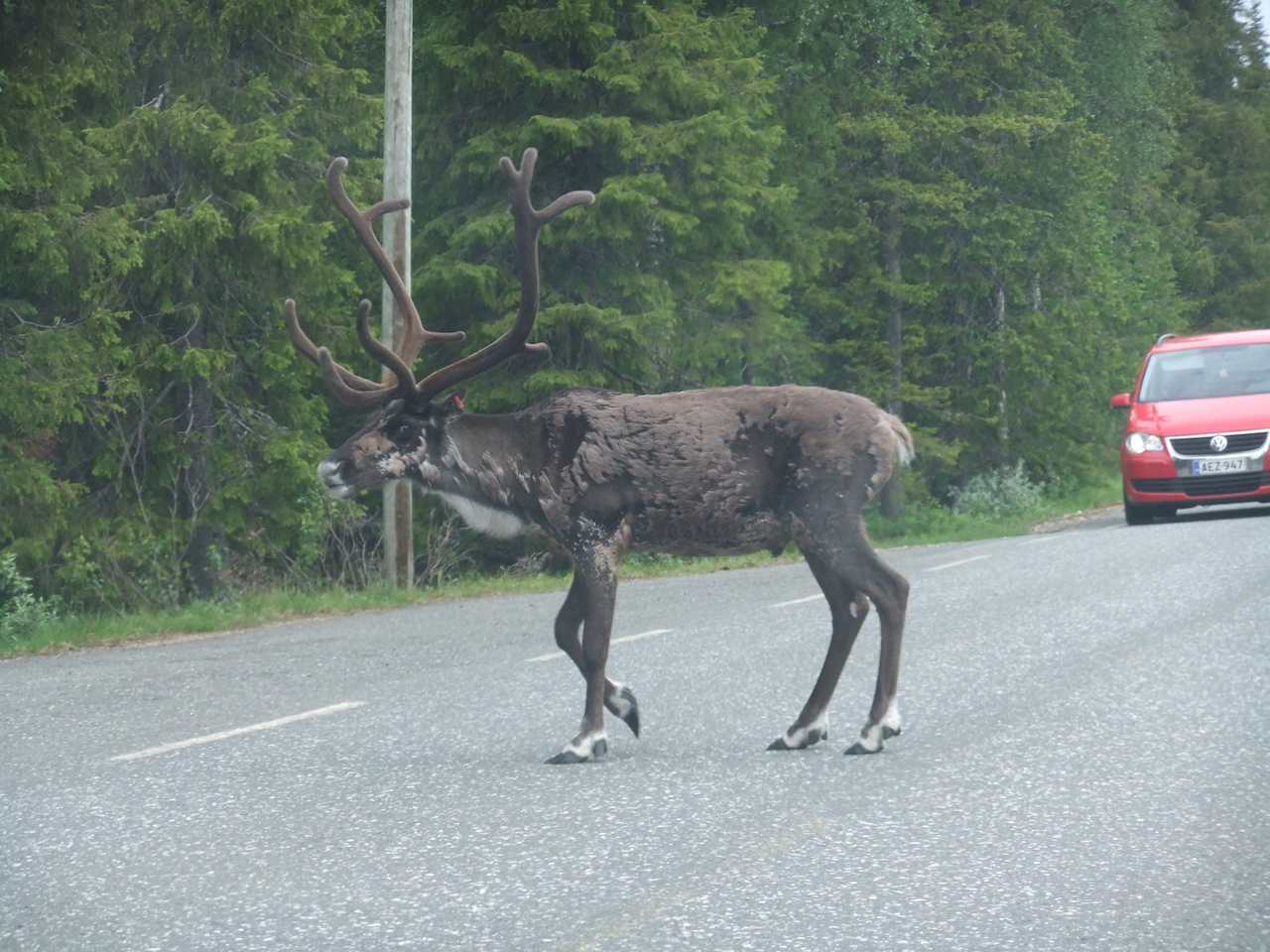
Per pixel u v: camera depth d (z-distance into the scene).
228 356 19.80
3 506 18.33
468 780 6.88
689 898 5.03
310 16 21.03
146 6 19.77
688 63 24.05
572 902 5.02
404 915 4.92
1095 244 36.44
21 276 18.75
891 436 7.39
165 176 20.28
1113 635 10.60
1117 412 41.19
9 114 16.56
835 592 7.46
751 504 7.45
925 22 32.94
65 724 8.69
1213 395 20.67
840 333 33.91
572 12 22.67
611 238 23.08
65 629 13.69
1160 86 47.69
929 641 10.72
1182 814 5.98
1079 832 5.76
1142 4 40.19
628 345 23.95
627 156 22.78
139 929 4.85
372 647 11.91
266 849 5.77
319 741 7.93
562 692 9.22
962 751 7.22
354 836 5.92
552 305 23.41
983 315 34.47
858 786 6.58
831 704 8.53
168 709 9.13
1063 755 7.06
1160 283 52.25
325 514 19.47
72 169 18.16
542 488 7.54
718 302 24.55
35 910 5.07
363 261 23.31
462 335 8.15
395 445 7.66
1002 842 5.64
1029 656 9.87
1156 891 5.03
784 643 11.03
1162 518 22.17
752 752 7.38
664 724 8.18
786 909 4.90
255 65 21.52
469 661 10.76
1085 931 4.64
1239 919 4.73
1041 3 34.62
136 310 19.98
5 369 17.72
